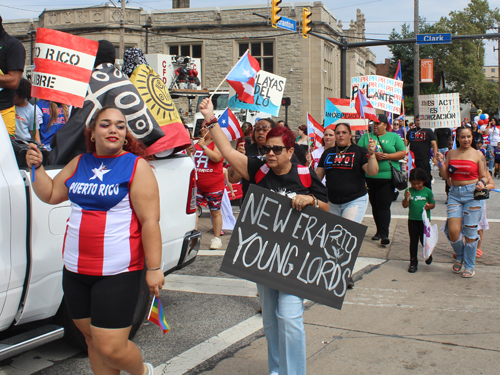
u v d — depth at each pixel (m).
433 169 21.39
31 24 29.89
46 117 5.65
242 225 3.23
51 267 3.45
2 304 3.17
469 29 66.75
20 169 3.40
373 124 7.81
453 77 65.44
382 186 7.71
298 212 3.29
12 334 3.74
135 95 4.10
